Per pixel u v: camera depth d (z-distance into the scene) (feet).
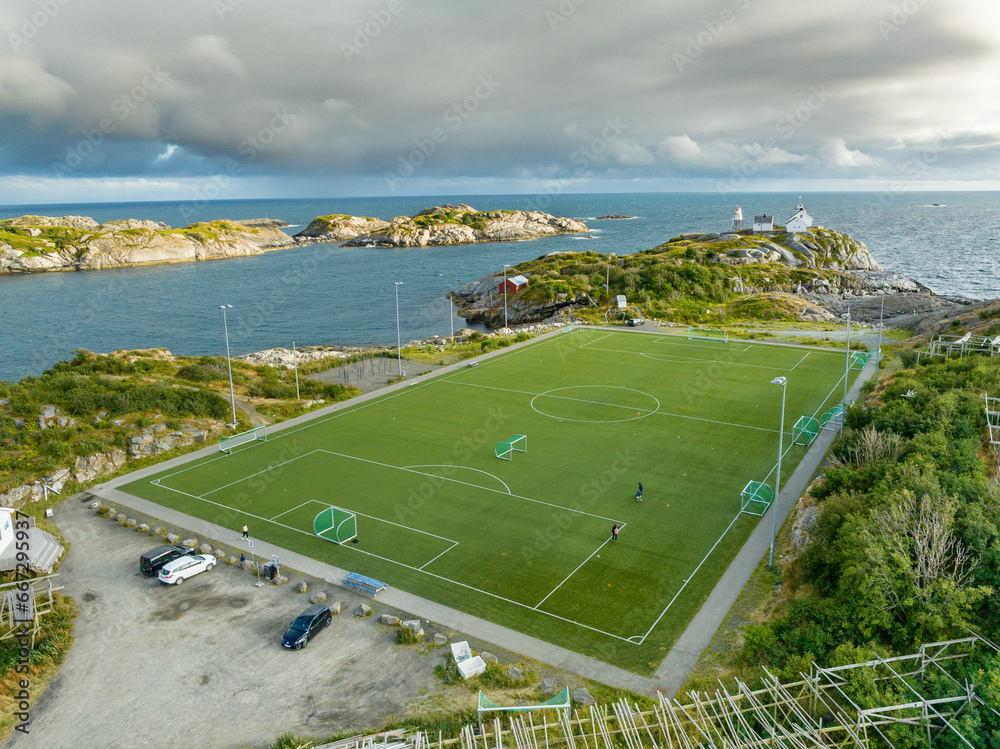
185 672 91.86
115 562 122.21
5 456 155.53
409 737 76.59
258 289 569.64
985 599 82.02
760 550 120.57
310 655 95.04
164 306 497.87
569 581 112.06
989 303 298.56
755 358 260.62
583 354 275.59
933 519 87.97
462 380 240.12
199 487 153.69
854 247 512.22
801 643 85.87
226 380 226.99
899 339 290.56
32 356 365.20
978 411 129.59
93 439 164.96
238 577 116.26
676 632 98.22
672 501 140.26
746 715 76.13
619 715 75.05
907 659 76.54
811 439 168.96
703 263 421.59
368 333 402.93
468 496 144.97
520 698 84.12
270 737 79.71
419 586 111.86
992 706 66.08
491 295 435.53
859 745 66.08
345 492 148.87
